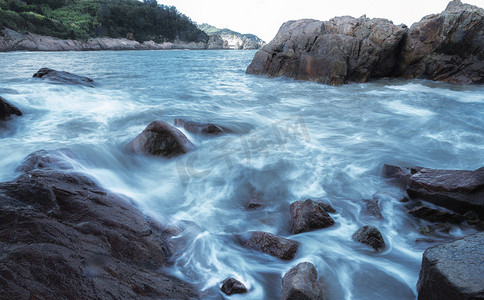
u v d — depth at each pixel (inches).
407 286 127.7
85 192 162.6
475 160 265.1
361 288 126.9
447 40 718.5
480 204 169.8
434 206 186.1
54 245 116.6
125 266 121.3
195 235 160.2
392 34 729.0
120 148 259.1
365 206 191.5
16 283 95.7
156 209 184.4
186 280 129.1
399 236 164.1
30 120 343.3
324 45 778.2
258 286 128.3
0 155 228.5
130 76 850.8
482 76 700.7
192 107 449.7
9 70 912.3
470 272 98.6
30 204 139.0
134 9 6082.7
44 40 3735.2
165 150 255.9
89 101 454.9
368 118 405.1
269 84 714.8
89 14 5487.2
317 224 167.5
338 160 263.9
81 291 101.3
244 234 162.6
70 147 240.5
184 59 1904.5
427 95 569.6
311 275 122.1
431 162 262.2
